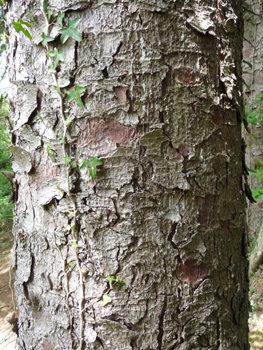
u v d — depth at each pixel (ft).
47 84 2.45
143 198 2.36
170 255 2.41
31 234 2.69
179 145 2.38
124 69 2.29
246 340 2.95
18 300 2.88
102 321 2.42
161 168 2.37
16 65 2.68
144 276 2.39
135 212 2.36
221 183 2.59
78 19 2.28
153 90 2.31
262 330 6.25
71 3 2.28
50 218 2.55
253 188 9.31
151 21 2.27
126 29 2.26
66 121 2.38
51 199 2.51
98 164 2.33
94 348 2.43
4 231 15.62
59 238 2.50
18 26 2.20
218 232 2.58
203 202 2.48
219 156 2.56
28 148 2.59
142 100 2.31
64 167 2.44
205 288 2.49
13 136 2.77
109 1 2.25
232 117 2.72
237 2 2.87
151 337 2.41
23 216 2.76
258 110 8.83
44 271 2.62
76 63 2.34
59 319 2.56
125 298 2.40
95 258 2.42
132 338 2.41
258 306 6.88
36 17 2.42
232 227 2.71
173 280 2.42
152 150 2.35
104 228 2.39
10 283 3.23
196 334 2.47
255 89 9.32
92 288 2.43
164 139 2.35
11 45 2.76
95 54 2.30
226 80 2.61
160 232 2.39
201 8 2.41
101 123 2.34
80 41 2.29
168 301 2.41
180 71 2.35
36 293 2.70
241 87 3.02
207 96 2.45
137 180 2.35
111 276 2.40
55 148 2.45
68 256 2.49
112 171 2.35
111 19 2.27
